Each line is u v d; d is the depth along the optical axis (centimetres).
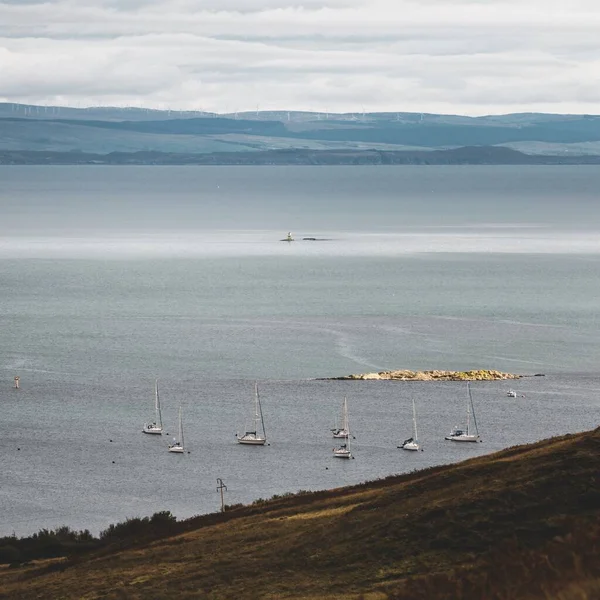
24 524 13462
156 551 7756
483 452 16900
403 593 4575
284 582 6044
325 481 15425
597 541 4625
